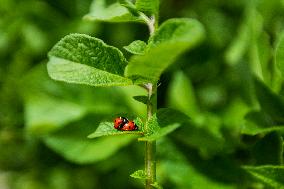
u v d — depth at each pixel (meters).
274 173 0.40
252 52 0.51
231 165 0.48
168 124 0.37
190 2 0.60
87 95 0.59
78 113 0.58
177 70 0.57
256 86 0.47
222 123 0.51
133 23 0.60
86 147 0.57
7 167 0.68
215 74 0.56
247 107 0.52
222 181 0.48
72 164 0.64
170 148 0.49
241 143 0.49
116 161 0.58
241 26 0.56
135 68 0.35
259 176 0.41
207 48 0.58
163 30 0.35
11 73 0.65
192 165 0.49
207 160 0.49
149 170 0.38
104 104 0.58
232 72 0.55
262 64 0.48
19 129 0.67
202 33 0.34
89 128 0.58
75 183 0.63
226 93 0.55
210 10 0.60
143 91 0.58
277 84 0.47
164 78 0.57
